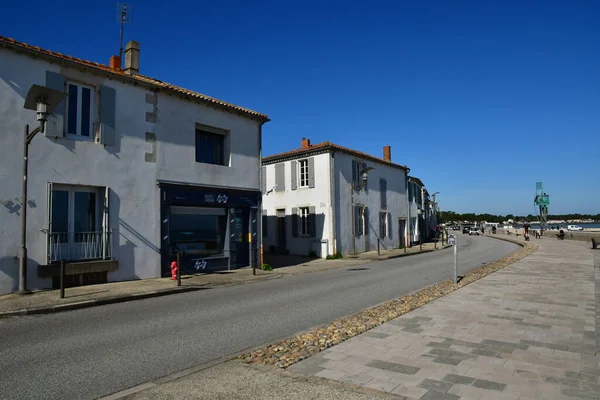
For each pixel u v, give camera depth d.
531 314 7.75
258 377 4.70
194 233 15.79
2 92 10.75
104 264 12.44
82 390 4.53
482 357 5.30
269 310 9.02
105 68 13.27
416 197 38.41
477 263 19.64
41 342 6.49
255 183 18.03
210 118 16.28
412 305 8.68
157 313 8.78
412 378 4.61
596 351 5.52
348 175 25.97
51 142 11.59
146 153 13.99
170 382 4.61
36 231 11.15
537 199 56.47
